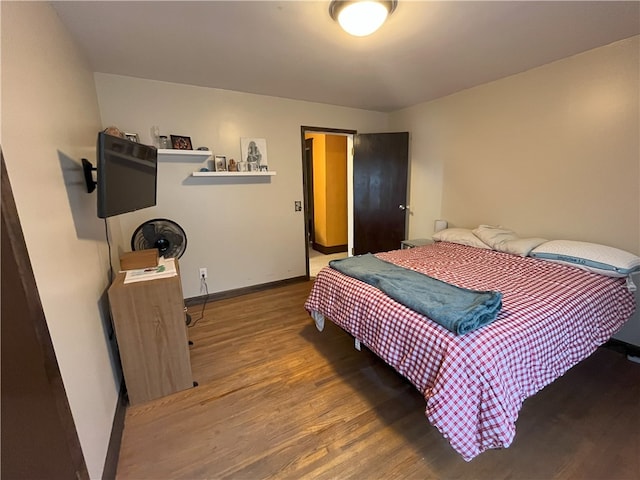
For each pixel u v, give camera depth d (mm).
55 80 1398
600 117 2180
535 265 2195
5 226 793
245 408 1722
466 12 1649
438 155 3539
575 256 2066
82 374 1217
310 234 5738
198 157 2998
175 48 2055
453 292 1642
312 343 2396
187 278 3148
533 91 2559
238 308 3061
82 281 1395
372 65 2414
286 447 1465
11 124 909
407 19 1715
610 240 2217
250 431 1562
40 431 926
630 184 2082
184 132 2898
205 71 2512
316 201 5395
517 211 2811
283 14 1636
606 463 1341
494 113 2887
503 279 1938
